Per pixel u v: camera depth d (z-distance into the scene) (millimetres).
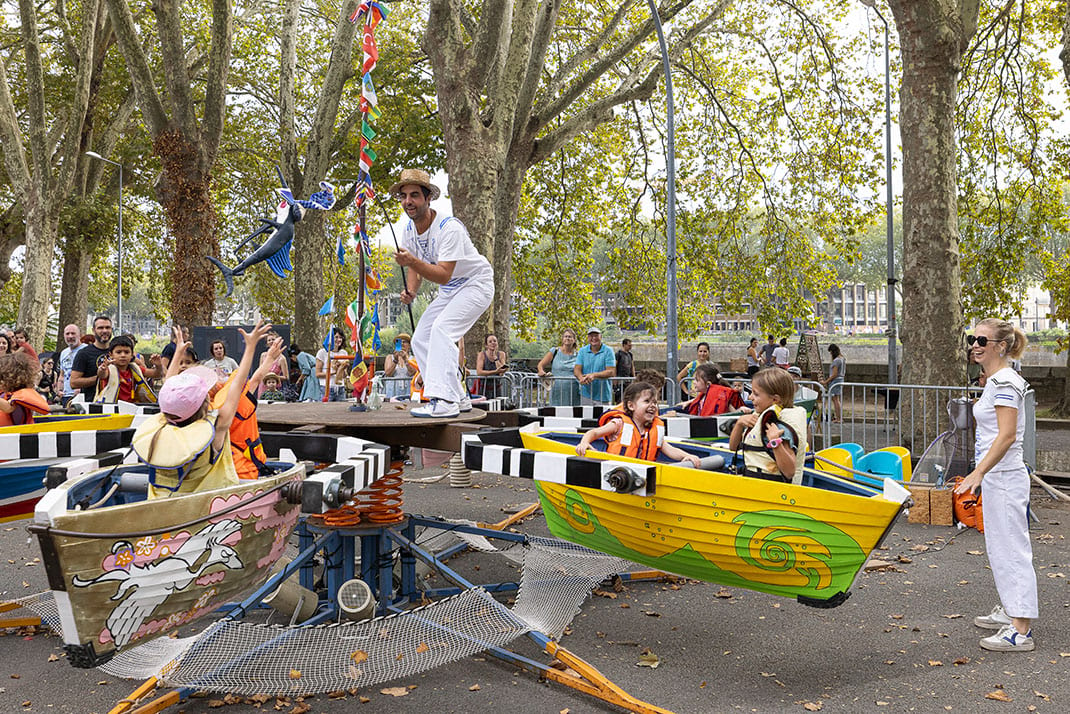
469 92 16500
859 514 4594
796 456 5281
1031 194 20156
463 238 6152
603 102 20969
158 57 27453
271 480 4480
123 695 4637
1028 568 5234
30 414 6676
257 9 27781
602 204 26672
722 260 27312
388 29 26016
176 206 20703
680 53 21422
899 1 12789
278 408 7047
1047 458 13891
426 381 6113
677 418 7184
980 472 5199
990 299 20203
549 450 5594
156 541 3910
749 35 24359
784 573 4930
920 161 12852
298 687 4473
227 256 31688
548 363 15844
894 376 21844
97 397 9688
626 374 17578
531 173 26781
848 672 4934
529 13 16891
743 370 28125
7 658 5184
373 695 4613
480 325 17438
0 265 32312
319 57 29281
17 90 28281
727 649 5324
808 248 25031
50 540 3539
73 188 28359
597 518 5598
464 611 5316
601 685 4520
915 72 12867
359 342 6777
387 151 25969
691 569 5316
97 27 26719
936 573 7055
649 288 27125
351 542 5895
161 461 4203
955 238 12844
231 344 19125
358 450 5066
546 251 27969
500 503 10055
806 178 24141
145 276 43031
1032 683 4719
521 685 4762
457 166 16547
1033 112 19797
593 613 6051
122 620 3871
